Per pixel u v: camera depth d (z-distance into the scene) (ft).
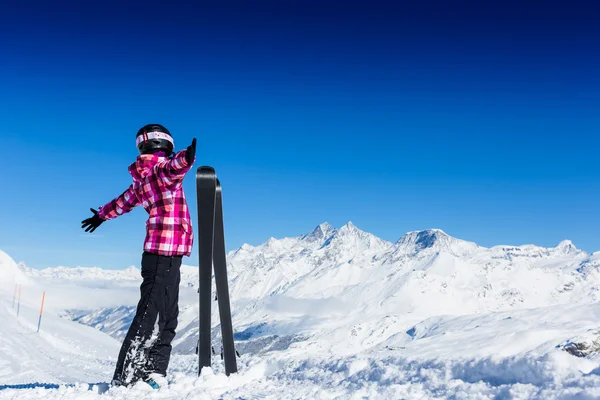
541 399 8.95
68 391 13.39
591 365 10.59
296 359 18.38
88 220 15.60
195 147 13.43
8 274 260.62
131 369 13.74
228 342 15.30
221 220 15.06
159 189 14.26
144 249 14.25
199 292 14.51
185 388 13.52
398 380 12.59
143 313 13.93
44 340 61.72
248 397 11.85
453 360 12.68
